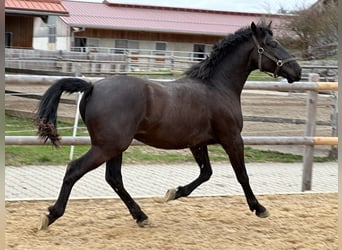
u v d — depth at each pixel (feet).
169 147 16.17
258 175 26.94
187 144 16.29
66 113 37.42
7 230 15.42
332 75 46.80
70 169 15.05
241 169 17.11
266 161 30.96
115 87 15.16
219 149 33.14
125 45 112.16
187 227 16.66
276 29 79.20
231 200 20.24
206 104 16.39
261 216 17.48
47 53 50.55
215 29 120.98
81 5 119.14
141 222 16.44
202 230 16.39
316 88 22.43
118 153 15.15
